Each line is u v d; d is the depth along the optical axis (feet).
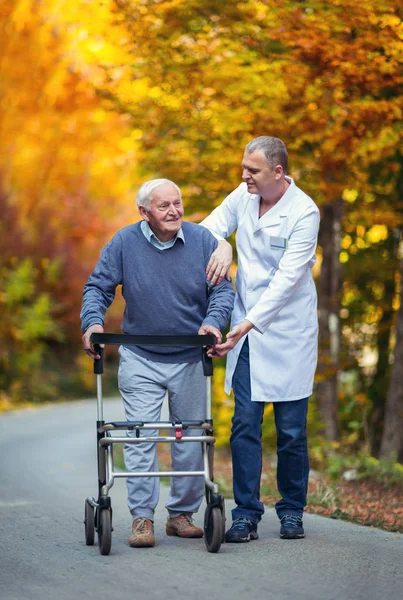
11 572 19.79
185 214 43.78
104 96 41.88
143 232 22.66
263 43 37.29
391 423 42.09
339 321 49.01
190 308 22.70
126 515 27.12
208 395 21.89
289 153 39.01
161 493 32.07
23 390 102.73
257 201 23.58
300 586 18.01
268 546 21.99
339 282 47.52
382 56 34.12
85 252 112.68
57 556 21.33
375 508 28.76
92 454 49.49
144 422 21.34
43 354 109.50
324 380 47.34
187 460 22.77
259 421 23.25
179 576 18.90
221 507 20.99
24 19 90.17
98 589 18.10
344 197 45.27
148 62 39.17
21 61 92.12
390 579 18.74
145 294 22.49
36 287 108.47
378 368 51.44
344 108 36.50
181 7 37.47
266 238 23.15
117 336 21.16
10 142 100.63
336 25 33.78
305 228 23.02
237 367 23.47
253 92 36.99
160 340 21.35
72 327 112.16
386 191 46.60
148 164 43.75
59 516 27.25
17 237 106.01
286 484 23.36
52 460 45.88
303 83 35.53
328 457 40.70
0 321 101.76
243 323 22.34
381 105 35.50
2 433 64.08
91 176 108.68
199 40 38.06
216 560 20.35
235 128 37.76
